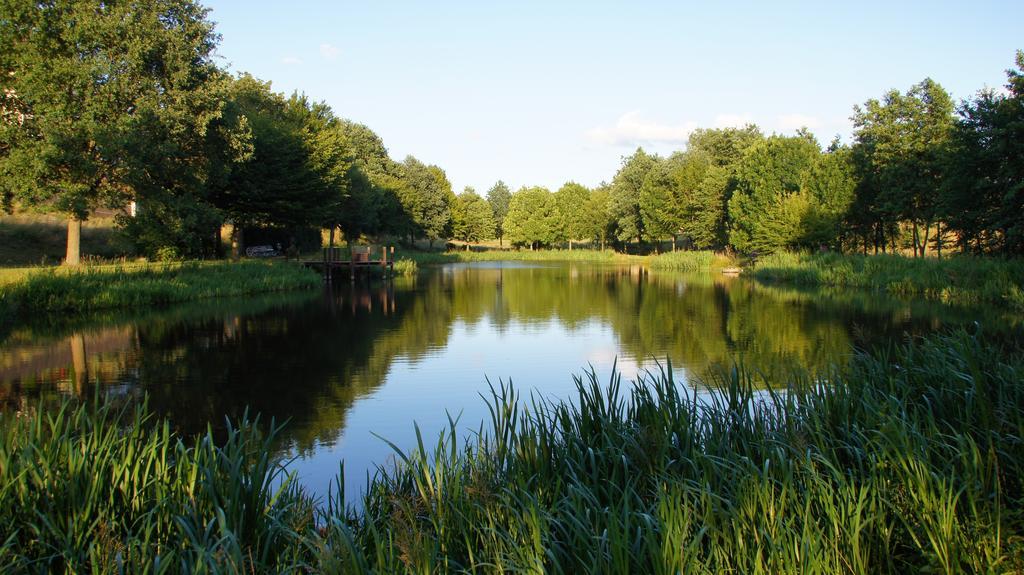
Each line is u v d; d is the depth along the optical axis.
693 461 5.13
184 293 25.30
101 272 23.09
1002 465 5.02
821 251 37.31
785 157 43.78
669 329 18.62
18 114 23.16
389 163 69.50
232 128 28.83
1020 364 6.52
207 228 29.23
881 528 4.36
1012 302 20.86
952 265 25.48
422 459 5.26
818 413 6.04
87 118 22.14
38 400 10.59
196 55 27.41
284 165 35.69
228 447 5.64
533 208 79.62
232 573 3.84
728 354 14.44
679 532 3.89
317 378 12.55
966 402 5.59
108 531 4.31
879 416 5.51
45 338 16.67
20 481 4.65
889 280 28.30
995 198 24.38
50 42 22.56
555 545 4.13
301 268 34.72
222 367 13.52
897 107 32.59
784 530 4.11
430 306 24.84
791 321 19.56
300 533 5.00
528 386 11.86
